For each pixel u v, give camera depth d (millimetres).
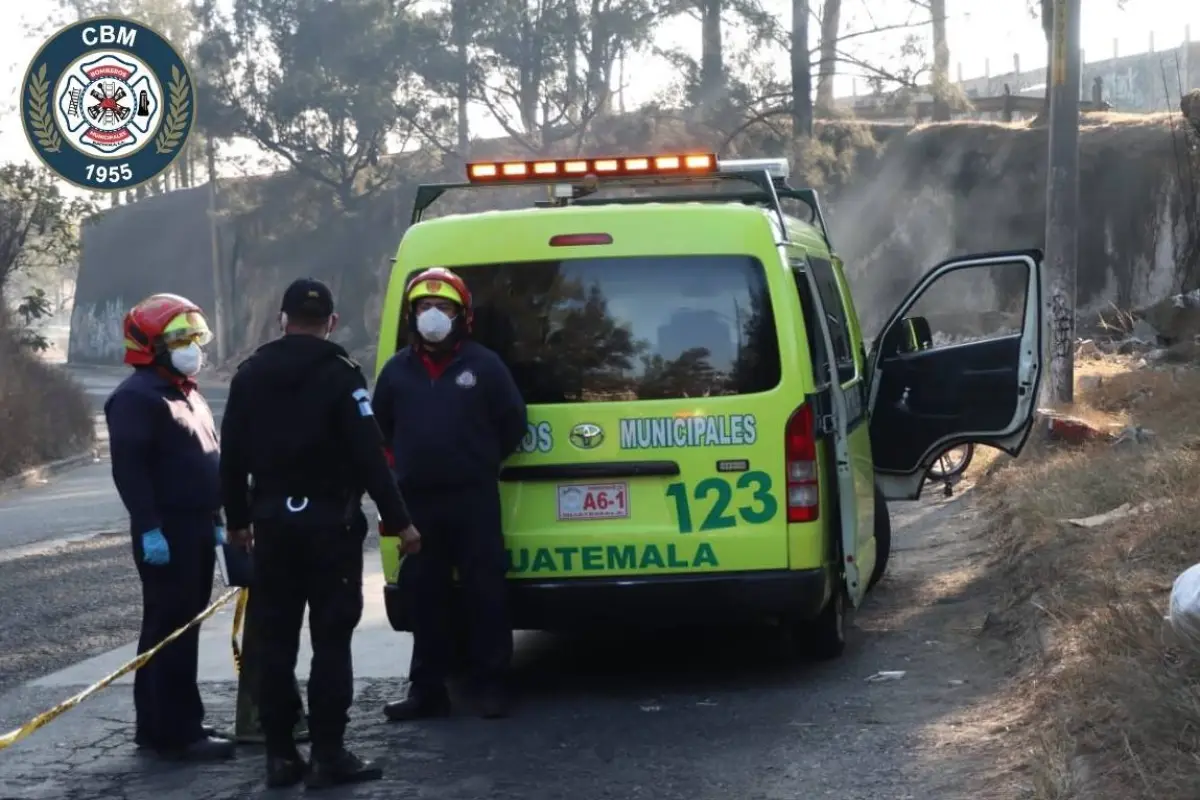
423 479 6742
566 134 36781
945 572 10148
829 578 7289
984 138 35031
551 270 7156
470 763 6137
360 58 37781
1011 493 11648
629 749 6262
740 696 7141
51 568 12641
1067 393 15414
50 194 29422
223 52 39438
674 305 7078
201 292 59812
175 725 6348
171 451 6254
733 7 31734
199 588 6375
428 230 7309
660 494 6992
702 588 6926
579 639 8828
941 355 9656
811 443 6988
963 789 5383
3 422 23250
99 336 67688
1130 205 32344
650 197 8867
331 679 5844
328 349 5828
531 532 7035
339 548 5816
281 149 41750
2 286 29594
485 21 35781
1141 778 4734
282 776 5891
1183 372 17250
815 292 7555
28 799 5840
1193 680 5309
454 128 39750
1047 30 31203
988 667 7246
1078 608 7008
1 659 8680
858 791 5492
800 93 32000
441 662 6945
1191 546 7613
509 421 6816
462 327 6844
